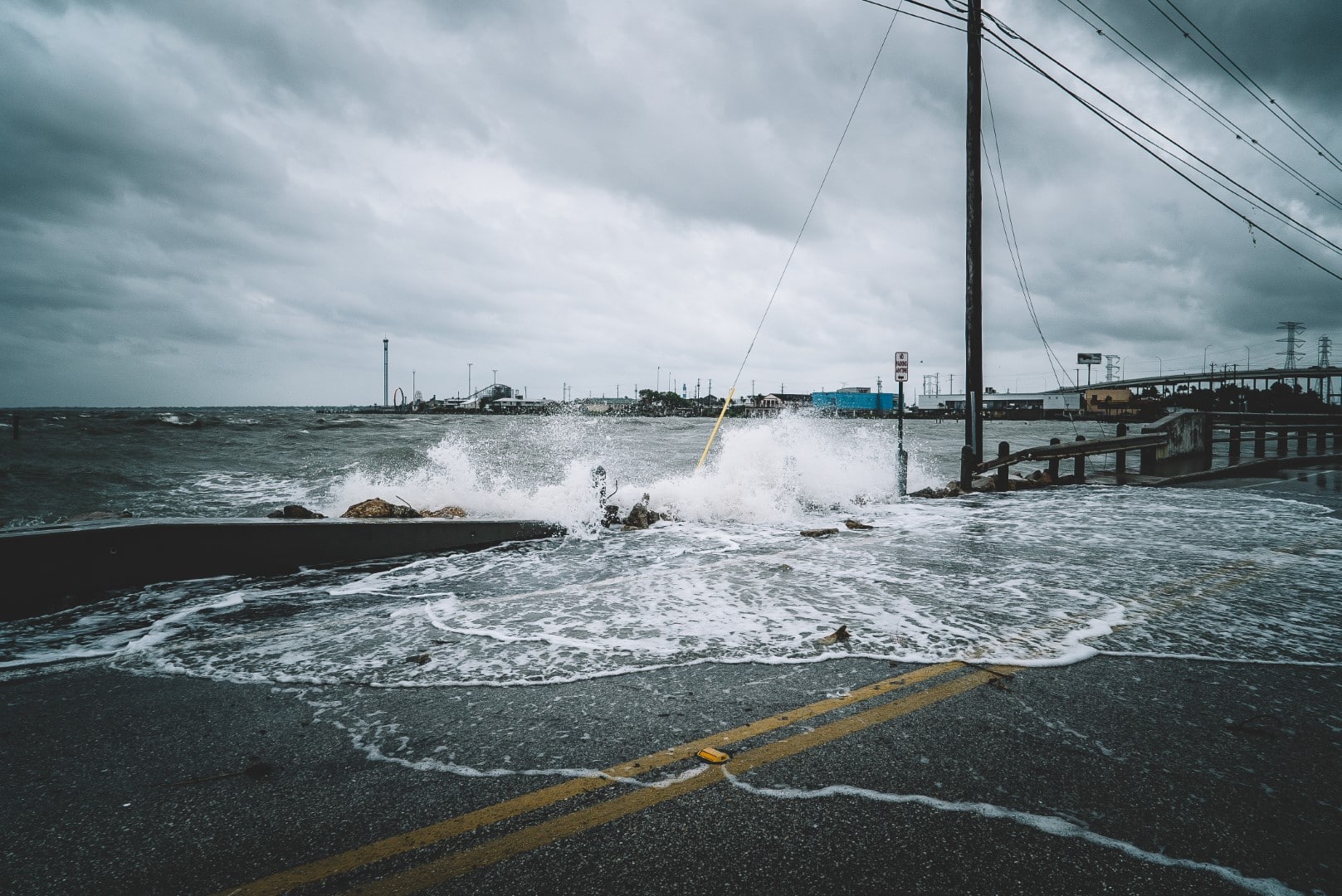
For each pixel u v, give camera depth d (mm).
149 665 3756
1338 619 4559
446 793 2420
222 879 1963
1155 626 4387
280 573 6078
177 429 36906
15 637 4250
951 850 2072
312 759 2676
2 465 16188
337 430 42594
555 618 4645
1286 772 2551
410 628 4430
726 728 2918
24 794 2422
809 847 2092
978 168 12547
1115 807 2307
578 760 2652
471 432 39719
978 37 12344
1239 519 9094
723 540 7789
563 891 1901
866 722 2977
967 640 4102
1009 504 10945
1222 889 1893
